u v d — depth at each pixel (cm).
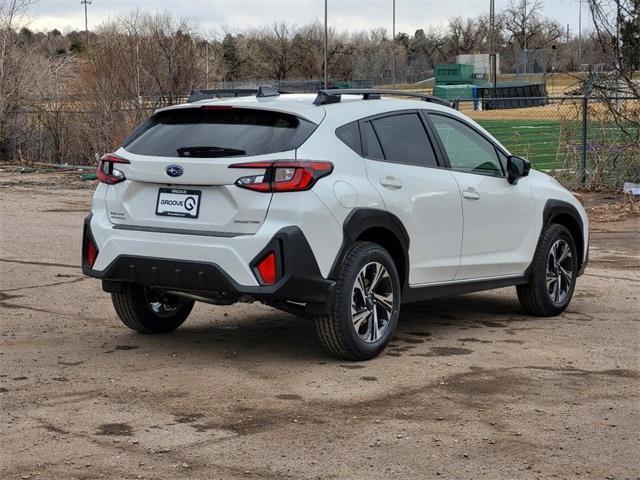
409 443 552
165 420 588
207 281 685
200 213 695
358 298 720
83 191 2023
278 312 910
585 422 593
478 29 10850
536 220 889
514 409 617
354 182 716
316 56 9325
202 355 746
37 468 510
